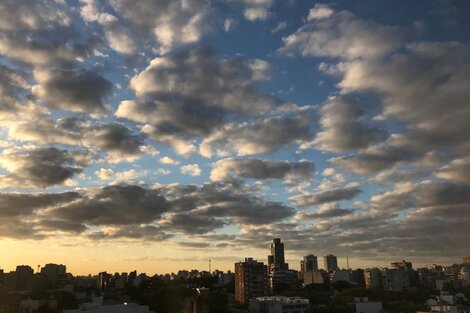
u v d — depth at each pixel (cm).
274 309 15338
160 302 15375
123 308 12694
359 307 14888
